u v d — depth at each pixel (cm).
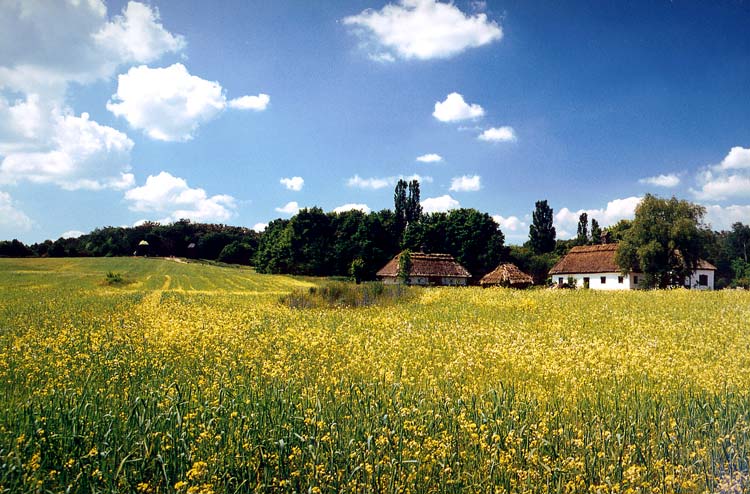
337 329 1689
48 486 544
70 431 611
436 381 941
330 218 8988
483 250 8494
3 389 888
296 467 596
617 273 6178
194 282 6316
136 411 670
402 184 10212
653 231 5322
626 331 1742
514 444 637
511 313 2288
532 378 1014
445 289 3781
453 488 577
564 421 719
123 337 1446
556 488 575
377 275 7125
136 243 13512
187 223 14762
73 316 2138
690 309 2444
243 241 13662
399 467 591
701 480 595
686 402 793
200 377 931
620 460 610
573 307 2536
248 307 2789
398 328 1702
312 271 8344
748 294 3403
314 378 966
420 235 8606
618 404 799
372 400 755
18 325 1816
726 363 1184
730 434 674
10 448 581
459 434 674
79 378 955
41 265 8481
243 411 689
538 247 10288
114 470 566
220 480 571
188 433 625
